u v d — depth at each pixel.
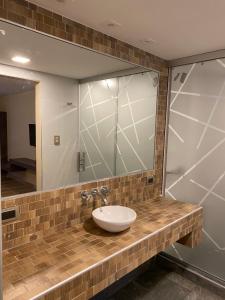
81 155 1.97
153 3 1.42
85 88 1.93
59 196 1.79
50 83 1.71
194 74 2.42
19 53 1.52
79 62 1.84
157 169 2.67
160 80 2.52
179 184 2.62
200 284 2.40
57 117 1.78
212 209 2.38
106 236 1.71
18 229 1.58
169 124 2.66
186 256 2.59
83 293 1.31
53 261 1.39
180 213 2.20
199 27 1.73
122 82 2.19
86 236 1.71
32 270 1.31
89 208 2.00
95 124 2.05
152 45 2.13
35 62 1.60
